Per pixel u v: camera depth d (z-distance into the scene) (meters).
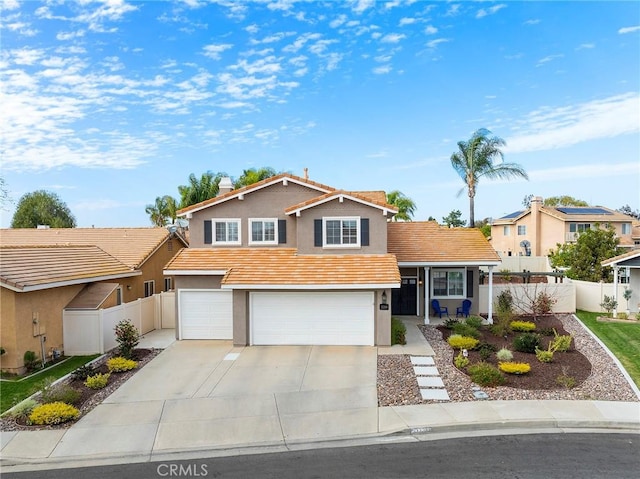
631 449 9.59
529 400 12.08
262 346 18.23
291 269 18.83
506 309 22.27
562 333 20.05
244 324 18.30
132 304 19.88
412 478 8.49
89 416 11.62
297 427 10.85
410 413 11.42
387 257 19.72
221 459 9.49
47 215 58.25
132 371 15.17
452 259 22.22
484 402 12.01
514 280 36.22
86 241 27.83
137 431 10.77
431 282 23.47
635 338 18.95
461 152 41.19
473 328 19.28
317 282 17.73
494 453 9.46
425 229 25.30
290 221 21.50
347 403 12.16
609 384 13.27
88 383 13.58
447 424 10.71
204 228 21.81
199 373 14.88
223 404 12.23
